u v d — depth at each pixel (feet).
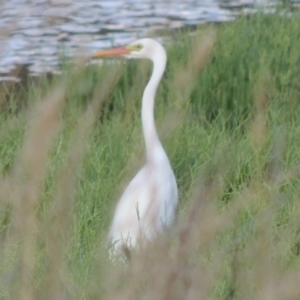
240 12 67.05
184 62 49.29
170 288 16.44
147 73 48.39
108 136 39.50
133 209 30.07
